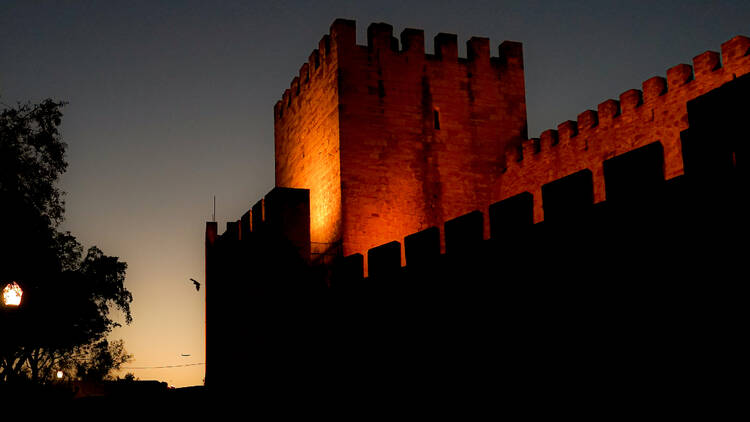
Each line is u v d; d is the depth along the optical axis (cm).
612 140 2720
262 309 2408
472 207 3047
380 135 2958
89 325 3403
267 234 2408
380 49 3025
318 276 2248
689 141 1020
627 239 1112
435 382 1580
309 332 2205
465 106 3112
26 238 2736
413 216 2939
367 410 1841
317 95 3175
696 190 999
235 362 2766
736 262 934
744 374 909
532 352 1301
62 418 2344
